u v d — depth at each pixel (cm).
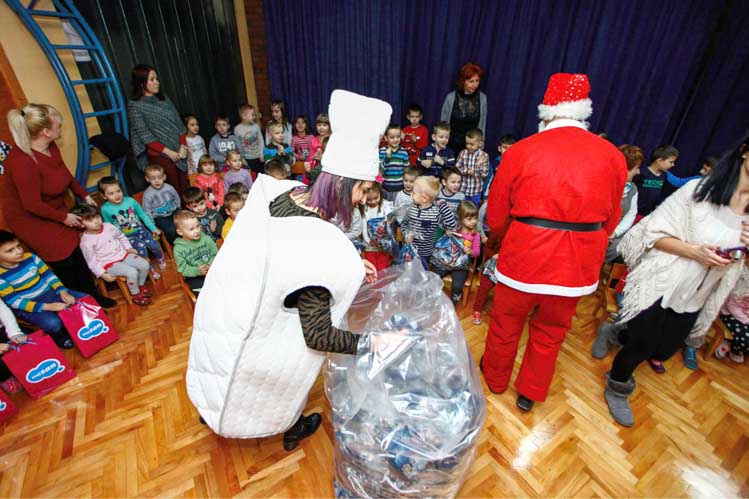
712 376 182
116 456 139
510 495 128
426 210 219
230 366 98
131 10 295
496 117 330
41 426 150
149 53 313
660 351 149
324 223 96
